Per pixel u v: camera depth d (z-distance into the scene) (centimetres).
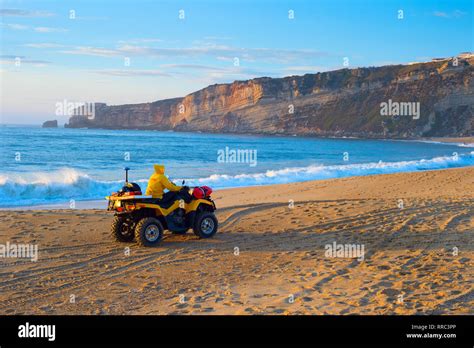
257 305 734
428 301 720
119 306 742
